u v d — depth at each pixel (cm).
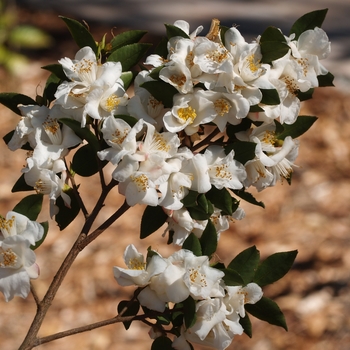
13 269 125
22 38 345
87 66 127
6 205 293
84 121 125
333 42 450
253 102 125
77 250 130
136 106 127
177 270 125
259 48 127
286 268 131
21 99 133
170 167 124
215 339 126
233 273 127
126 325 131
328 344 220
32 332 128
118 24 484
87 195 296
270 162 129
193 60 125
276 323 131
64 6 520
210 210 127
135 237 276
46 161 128
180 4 540
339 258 258
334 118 356
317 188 303
